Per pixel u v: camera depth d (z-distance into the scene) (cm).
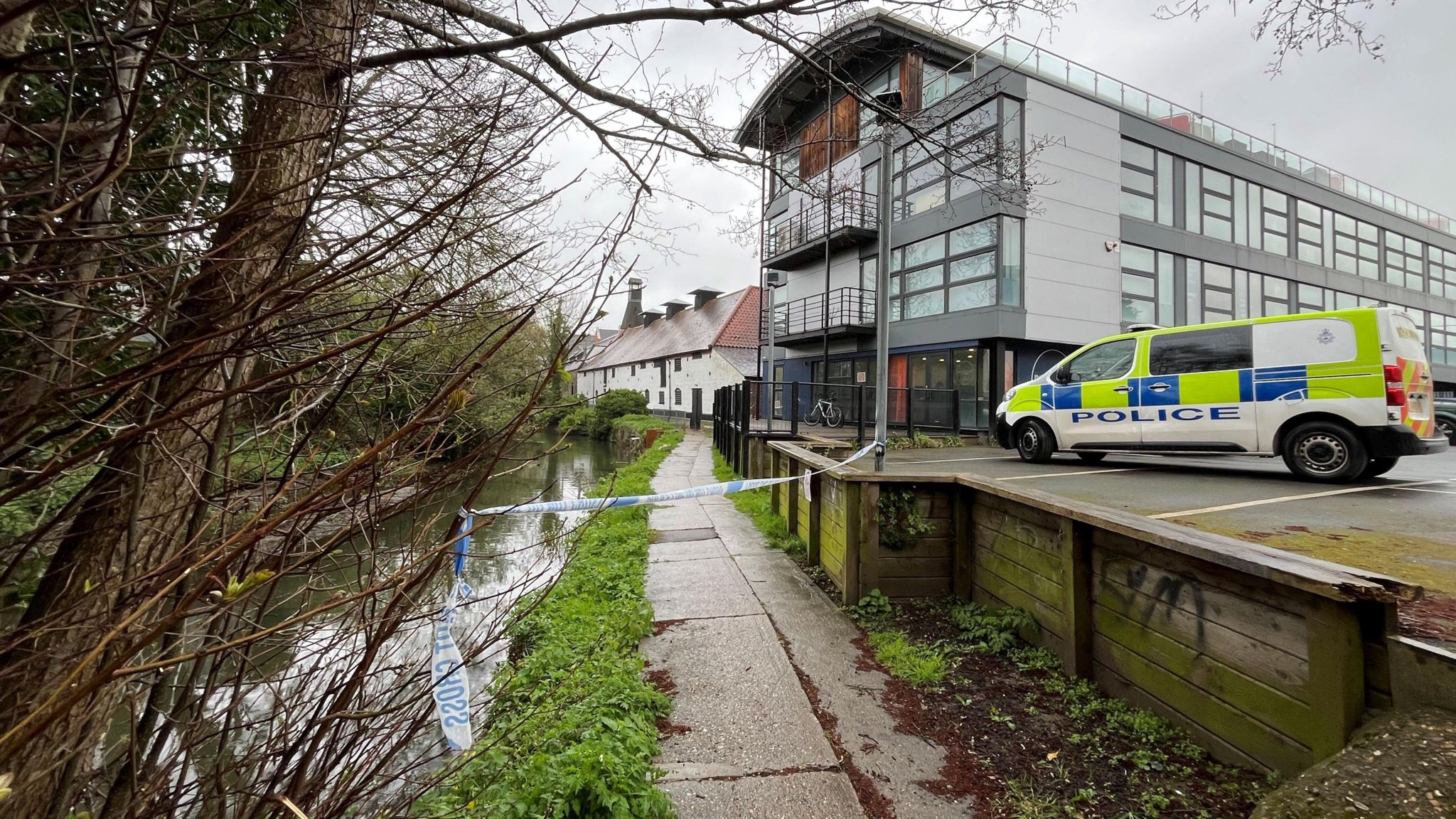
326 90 201
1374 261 1994
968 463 792
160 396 143
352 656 139
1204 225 1575
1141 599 270
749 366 2608
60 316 126
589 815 206
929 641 366
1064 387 741
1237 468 694
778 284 1953
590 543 638
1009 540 373
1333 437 546
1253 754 213
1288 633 201
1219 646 229
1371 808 143
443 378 178
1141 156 1471
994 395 1284
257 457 148
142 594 118
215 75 163
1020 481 597
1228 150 1606
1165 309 1494
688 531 729
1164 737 245
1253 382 588
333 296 162
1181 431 636
